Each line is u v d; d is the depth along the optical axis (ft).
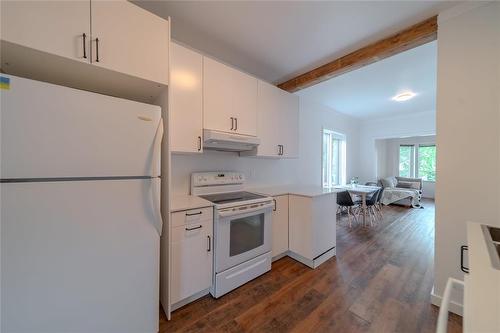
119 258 3.79
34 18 3.26
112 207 3.69
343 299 5.89
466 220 5.15
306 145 13.05
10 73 4.06
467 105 5.12
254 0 5.14
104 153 3.58
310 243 7.68
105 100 3.57
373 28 6.19
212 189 7.75
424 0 5.10
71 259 3.33
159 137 4.18
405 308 5.52
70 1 3.59
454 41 5.28
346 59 7.65
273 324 4.97
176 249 5.19
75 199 3.34
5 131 2.82
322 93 11.96
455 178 5.30
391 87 10.94
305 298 5.92
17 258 2.92
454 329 4.92
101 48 3.88
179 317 5.16
